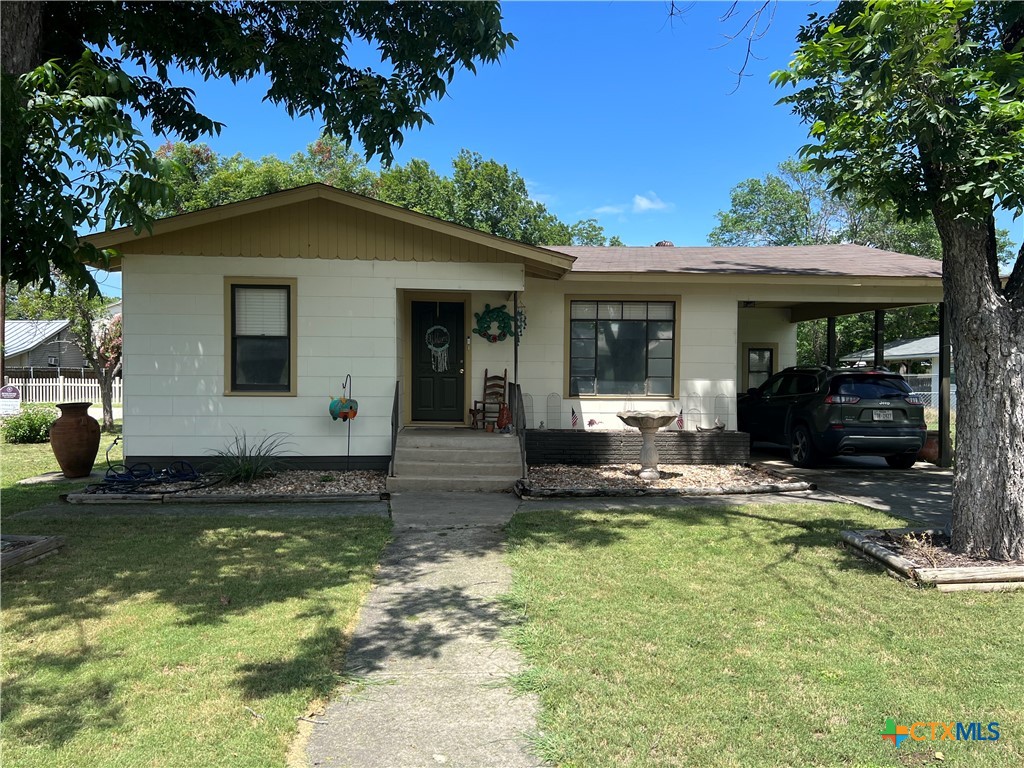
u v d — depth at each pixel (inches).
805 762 113.9
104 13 297.9
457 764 114.6
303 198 386.3
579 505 329.4
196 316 395.5
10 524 281.4
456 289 408.2
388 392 407.5
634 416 398.3
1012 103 175.6
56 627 168.9
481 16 310.5
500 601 192.7
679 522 289.0
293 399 402.3
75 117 198.7
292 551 242.1
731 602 188.1
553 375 477.4
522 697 137.7
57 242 214.4
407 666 152.3
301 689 137.8
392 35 337.7
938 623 171.6
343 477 387.9
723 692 137.1
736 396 513.7
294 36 344.8
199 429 397.7
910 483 397.4
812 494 358.3
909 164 212.1
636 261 520.4
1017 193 181.5
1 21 227.5
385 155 371.6
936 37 179.8
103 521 288.7
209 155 1306.6
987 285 208.8
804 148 217.5
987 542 209.8
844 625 171.0
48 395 1056.8
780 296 481.7
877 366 558.3
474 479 371.6
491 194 1384.1
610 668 148.3
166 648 156.4
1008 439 207.0
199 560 230.1
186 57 342.3
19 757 112.3
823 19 309.3
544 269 428.5
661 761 114.0
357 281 403.9
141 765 111.0
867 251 601.3
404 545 254.4
